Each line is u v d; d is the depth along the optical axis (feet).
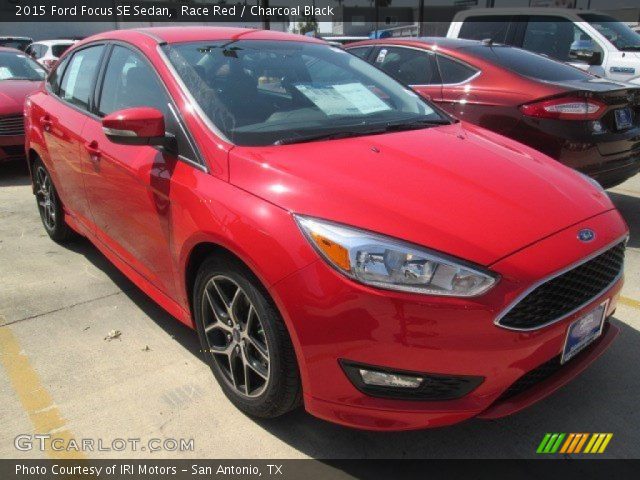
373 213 6.72
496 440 7.77
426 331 6.20
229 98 9.07
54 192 13.84
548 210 7.32
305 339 6.55
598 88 13.82
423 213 6.82
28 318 10.96
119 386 8.92
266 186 7.29
